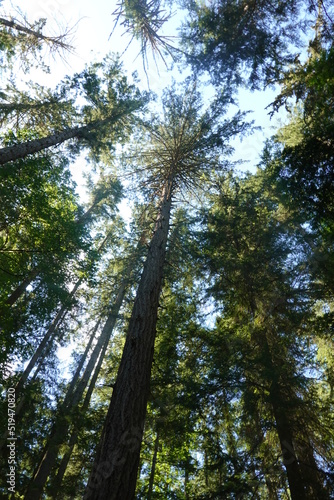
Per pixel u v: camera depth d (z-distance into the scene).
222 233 9.66
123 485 4.05
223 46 7.93
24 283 11.73
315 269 7.49
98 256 12.88
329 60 5.72
